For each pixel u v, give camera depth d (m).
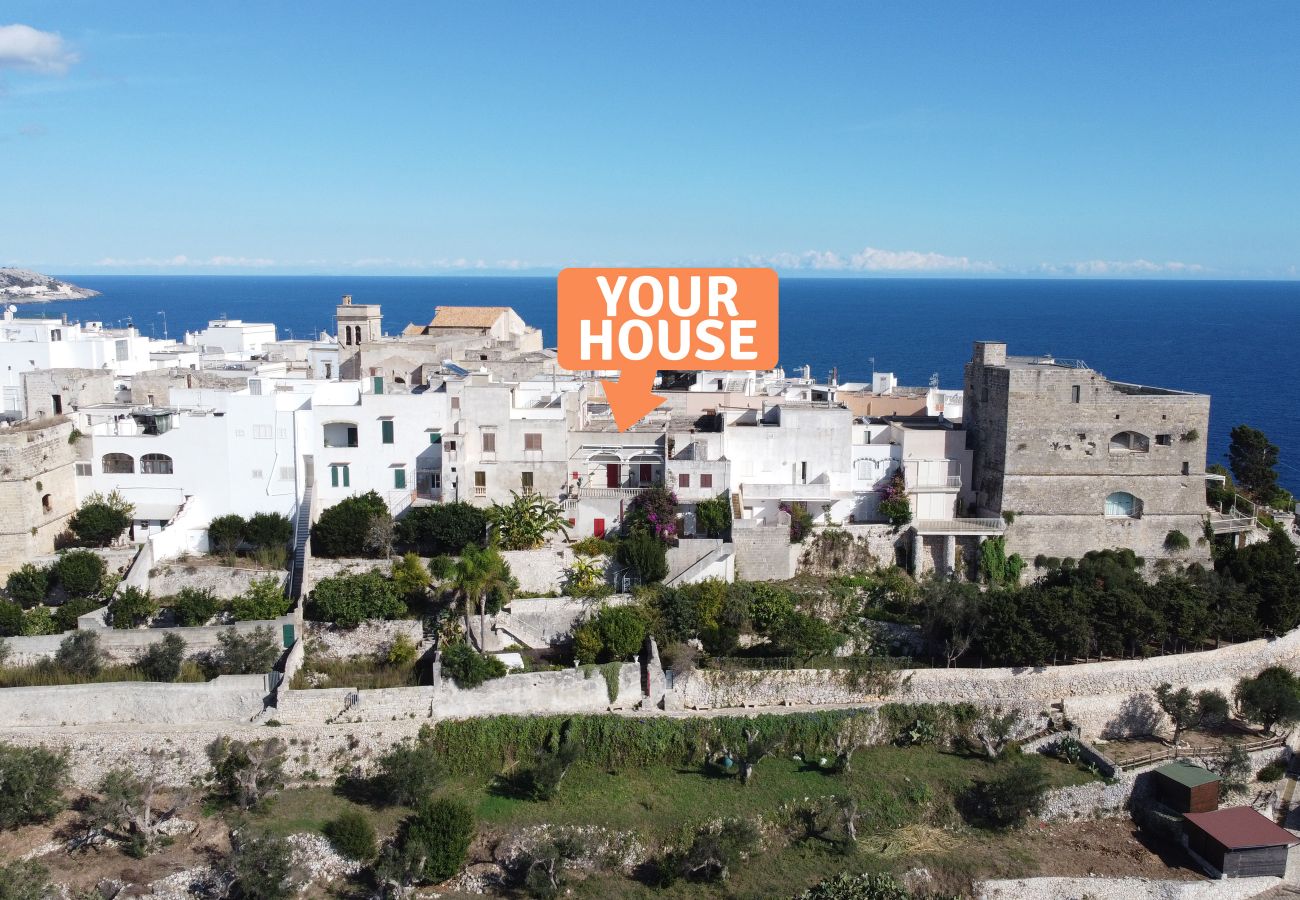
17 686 61.53
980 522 78.25
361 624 69.50
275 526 77.88
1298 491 150.25
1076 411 79.19
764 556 75.44
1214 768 65.06
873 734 65.44
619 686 65.06
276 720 60.97
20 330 115.38
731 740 63.22
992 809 61.28
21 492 72.62
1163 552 80.81
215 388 95.31
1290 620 73.56
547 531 76.94
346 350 114.12
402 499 80.56
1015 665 67.75
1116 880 57.00
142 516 80.25
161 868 52.94
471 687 62.47
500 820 57.41
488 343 115.88
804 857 57.16
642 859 56.31
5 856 53.38
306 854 54.19
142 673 64.19
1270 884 57.97
